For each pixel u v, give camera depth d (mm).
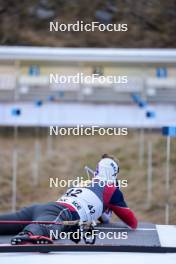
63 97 70250
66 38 91562
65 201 19641
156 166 55000
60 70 70562
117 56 67500
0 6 93062
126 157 58406
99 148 61250
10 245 16188
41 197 49344
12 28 91500
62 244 16375
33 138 63938
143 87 71438
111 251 15820
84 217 19672
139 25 92938
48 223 17828
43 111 62938
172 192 48531
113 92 70188
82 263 14906
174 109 63938
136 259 15250
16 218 20016
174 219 43969
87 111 64000
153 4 94250
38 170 55312
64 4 89500
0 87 70500
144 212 45844
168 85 72000
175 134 26875
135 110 63594
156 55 67875
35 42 89812
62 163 57375
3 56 67938
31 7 92438
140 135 63469
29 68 70812
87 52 67750
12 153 59875
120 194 21172
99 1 89312
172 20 93938
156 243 18344
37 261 14977
